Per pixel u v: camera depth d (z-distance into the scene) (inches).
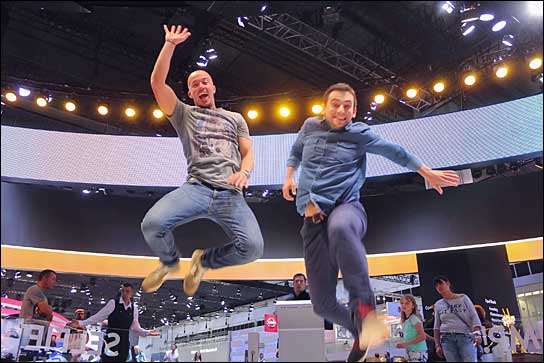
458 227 262.2
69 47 326.0
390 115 368.8
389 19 279.6
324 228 83.0
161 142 259.4
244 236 93.3
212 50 311.9
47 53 328.8
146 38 320.5
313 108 303.3
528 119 209.0
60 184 246.1
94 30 309.9
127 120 358.3
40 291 148.0
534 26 143.9
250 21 294.2
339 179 83.4
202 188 92.0
